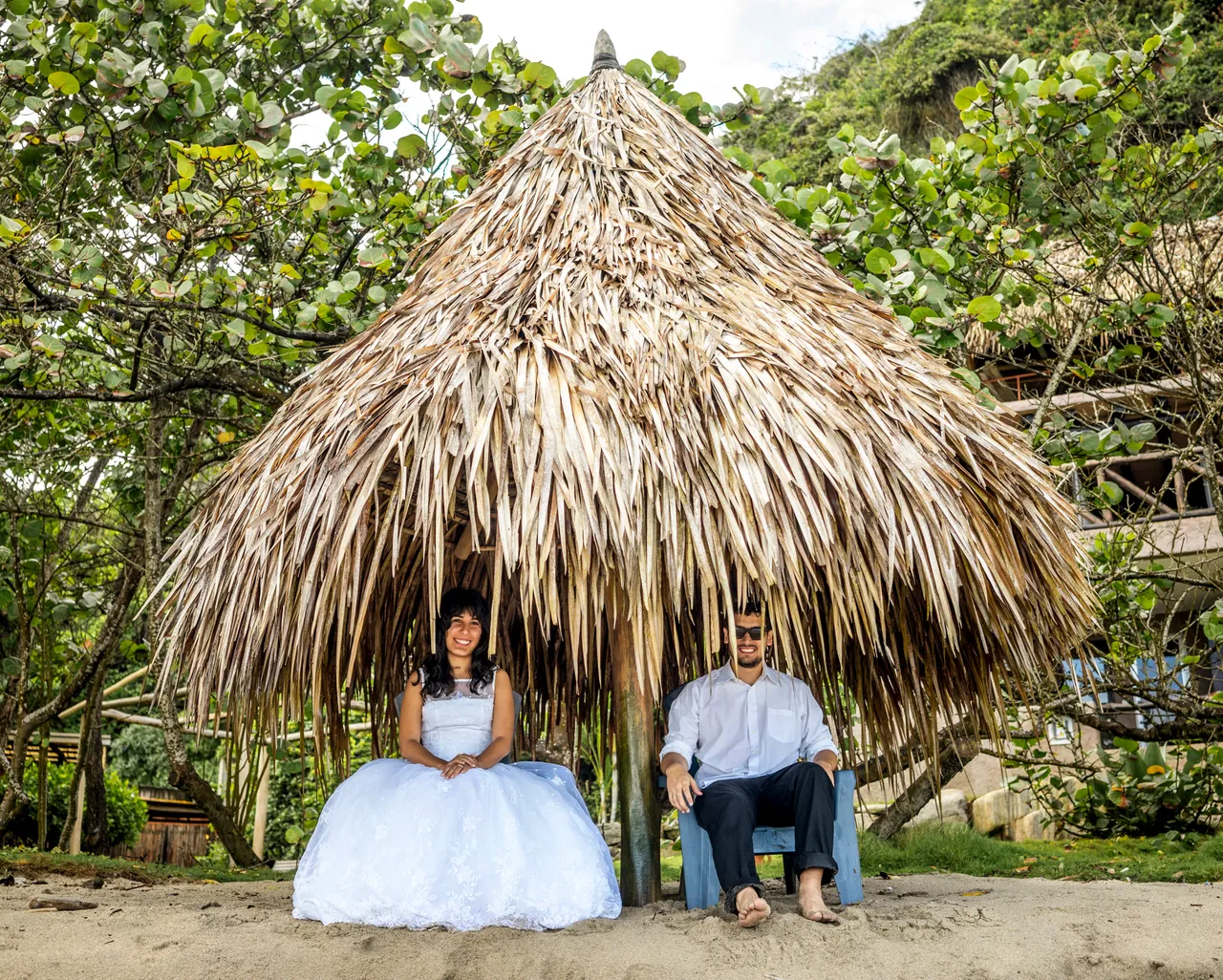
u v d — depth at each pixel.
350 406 3.36
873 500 3.14
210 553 3.54
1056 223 6.32
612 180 4.06
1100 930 3.04
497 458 3.00
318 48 6.32
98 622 9.12
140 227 5.68
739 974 2.62
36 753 9.20
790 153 26.17
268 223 5.40
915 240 5.98
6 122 5.07
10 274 5.23
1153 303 6.04
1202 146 6.08
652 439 3.11
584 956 2.75
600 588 2.96
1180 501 7.81
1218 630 6.08
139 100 5.26
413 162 6.20
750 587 3.70
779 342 3.47
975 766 10.06
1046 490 3.64
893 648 4.15
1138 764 6.77
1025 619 3.55
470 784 3.31
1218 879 5.08
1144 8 15.98
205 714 3.86
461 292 3.75
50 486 7.14
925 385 3.65
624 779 3.76
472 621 3.69
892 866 5.86
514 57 5.93
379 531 3.28
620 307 3.51
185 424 7.72
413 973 2.65
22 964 2.59
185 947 2.78
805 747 3.73
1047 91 5.37
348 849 3.25
